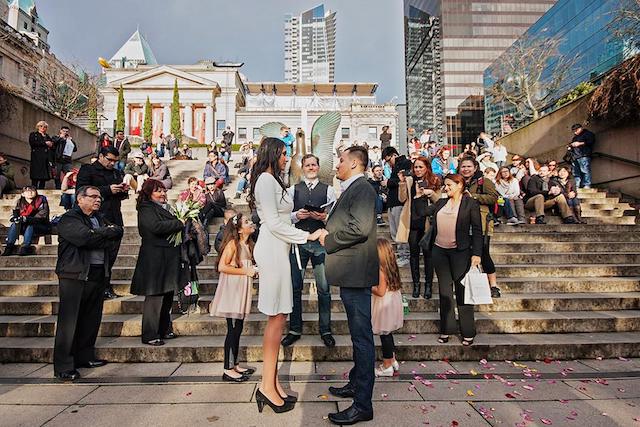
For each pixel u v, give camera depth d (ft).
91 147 48.47
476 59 237.45
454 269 13.87
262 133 30.32
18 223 22.33
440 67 241.14
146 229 14.12
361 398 9.41
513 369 12.89
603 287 18.37
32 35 153.48
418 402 10.48
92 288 12.76
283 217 10.21
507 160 48.47
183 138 125.70
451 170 40.04
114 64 198.18
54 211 28.48
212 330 15.28
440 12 242.17
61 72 123.65
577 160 33.96
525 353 13.76
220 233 16.39
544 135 41.55
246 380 11.93
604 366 13.14
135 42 209.77
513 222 26.61
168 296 14.96
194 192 25.44
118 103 129.49
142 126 142.92
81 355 12.96
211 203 26.02
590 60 88.12
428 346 13.79
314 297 17.47
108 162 17.57
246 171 35.91
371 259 9.64
